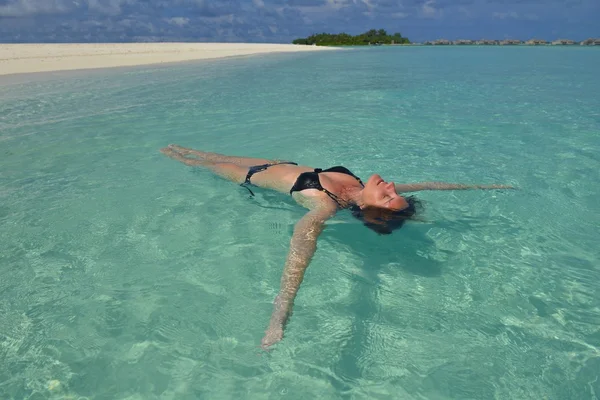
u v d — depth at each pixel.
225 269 2.95
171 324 2.39
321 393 1.95
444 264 3.00
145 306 2.54
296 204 4.03
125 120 7.86
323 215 3.52
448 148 5.87
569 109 8.82
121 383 2.00
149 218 3.74
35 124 7.48
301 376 2.05
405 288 2.72
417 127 7.21
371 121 7.72
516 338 2.27
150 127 7.29
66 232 3.47
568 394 1.92
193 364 2.12
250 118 8.05
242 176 4.60
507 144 6.05
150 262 3.03
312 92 11.71
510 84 13.45
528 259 3.04
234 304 2.57
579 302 2.56
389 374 2.05
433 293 2.67
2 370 2.07
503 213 3.77
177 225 3.61
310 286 2.75
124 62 22.36
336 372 2.07
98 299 2.61
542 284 2.74
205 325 2.39
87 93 11.20
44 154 5.66
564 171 4.84
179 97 10.65
